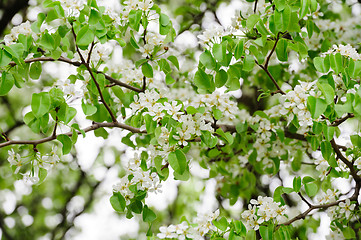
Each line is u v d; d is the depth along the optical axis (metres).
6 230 3.88
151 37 2.38
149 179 2.29
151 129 2.27
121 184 2.32
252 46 2.31
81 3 2.26
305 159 2.89
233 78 2.33
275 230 2.31
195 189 3.95
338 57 2.24
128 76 2.55
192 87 2.84
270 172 2.74
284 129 2.68
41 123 2.24
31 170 2.34
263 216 2.30
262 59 2.34
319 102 2.20
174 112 2.25
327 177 2.54
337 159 2.46
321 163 2.50
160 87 2.55
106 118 2.50
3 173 3.94
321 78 2.27
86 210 4.26
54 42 2.31
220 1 3.12
